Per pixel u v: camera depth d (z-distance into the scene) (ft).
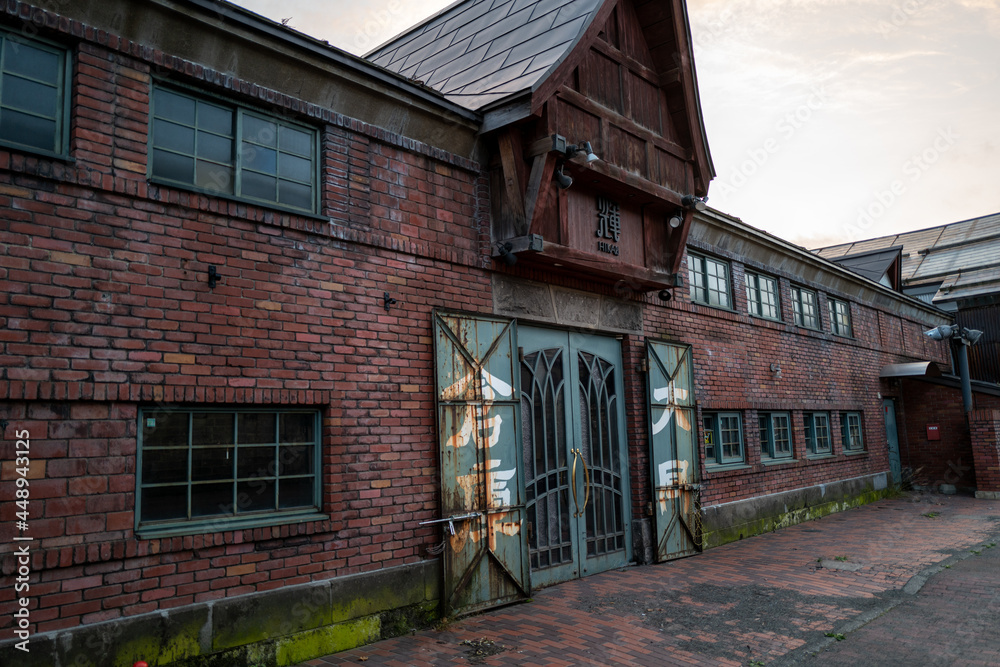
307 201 19.49
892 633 19.57
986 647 18.15
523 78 23.81
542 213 23.39
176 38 16.61
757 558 30.37
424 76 31.24
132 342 15.20
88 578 14.06
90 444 14.38
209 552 15.97
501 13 31.58
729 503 34.96
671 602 22.97
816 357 46.62
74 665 13.57
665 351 31.99
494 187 24.26
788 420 42.68
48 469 13.75
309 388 18.35
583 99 24.71
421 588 20.29
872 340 56.18
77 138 14.80
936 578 26.12
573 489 26.78
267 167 18.69
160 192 15.94
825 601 22.94
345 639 18.20
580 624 20.51
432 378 21.59
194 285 16.39
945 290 78.74
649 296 31.91
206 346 16.43
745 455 37.63
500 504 22.93
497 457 23.11
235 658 15.98
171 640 15.01
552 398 26.50
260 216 17.76
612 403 29.48
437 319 21.85
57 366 14.03
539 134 22.97
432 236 22.21
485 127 23.35
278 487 17.89
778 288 44.09
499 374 23.70
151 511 15.43
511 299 24.81
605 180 25.80
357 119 20.57
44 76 14.96
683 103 29.81
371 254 20.40
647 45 29.71
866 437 51.49
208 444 16.63
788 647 18.39
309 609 17.56
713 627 20.17
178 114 17.06
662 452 30.68
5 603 12.92
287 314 18.13
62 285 14.29
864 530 37.68
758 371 39.78
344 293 19.54
